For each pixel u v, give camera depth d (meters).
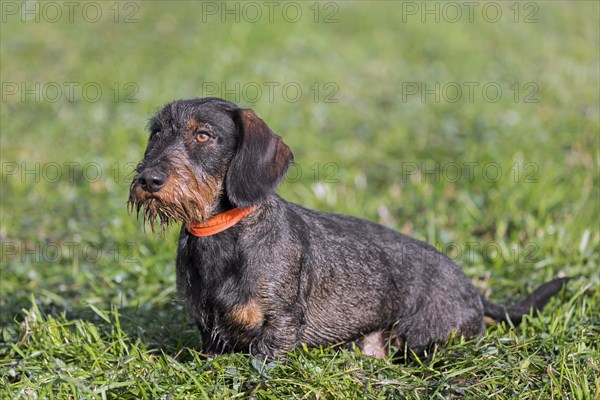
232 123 6.95
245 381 6.73
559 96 17.23
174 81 18.58
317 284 7.31
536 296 8.37
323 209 11.56
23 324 7.94
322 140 15.30
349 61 20.77
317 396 6.50
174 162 6.71
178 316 8.53
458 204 11.75
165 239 9.92
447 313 7.74
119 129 15.56
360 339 7.75
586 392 6.52
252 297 6.85
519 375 6.92
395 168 13.84
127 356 7.07
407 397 6.52
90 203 12.62
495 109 16.61
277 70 19.41
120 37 22.34
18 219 12.12
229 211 6.88
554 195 11.47
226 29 22.12
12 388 6.76
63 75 19.67
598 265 9.64
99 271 10.02
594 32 23.50
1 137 15.92
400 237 7.96
